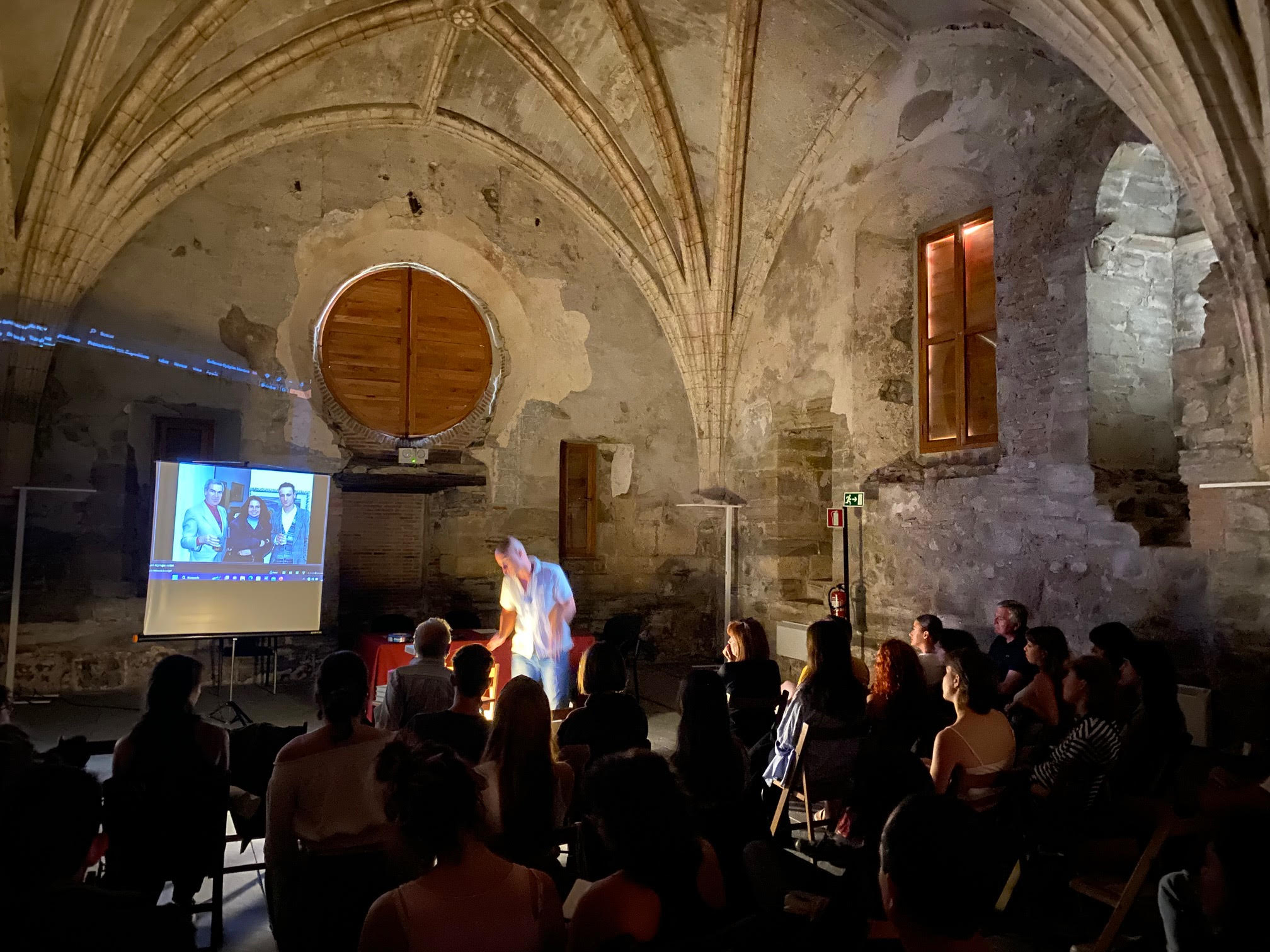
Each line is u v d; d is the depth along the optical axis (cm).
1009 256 647
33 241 704
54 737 622
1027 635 448
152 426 787
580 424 975
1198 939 234
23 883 172
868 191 794
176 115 729
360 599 931
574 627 952
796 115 827
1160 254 605
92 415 764
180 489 660
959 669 352
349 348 891
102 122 698
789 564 909
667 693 838
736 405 987
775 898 238
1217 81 445
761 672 463
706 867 214
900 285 790
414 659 683
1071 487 589
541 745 276
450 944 171
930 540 710
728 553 943
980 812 339
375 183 890
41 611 741
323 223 866
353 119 857
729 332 968
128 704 718
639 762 192
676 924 185
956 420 737
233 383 822
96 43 649
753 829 277
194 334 807
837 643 390
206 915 358
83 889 178
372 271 906
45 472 746
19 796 176
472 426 939
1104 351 586
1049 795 346
